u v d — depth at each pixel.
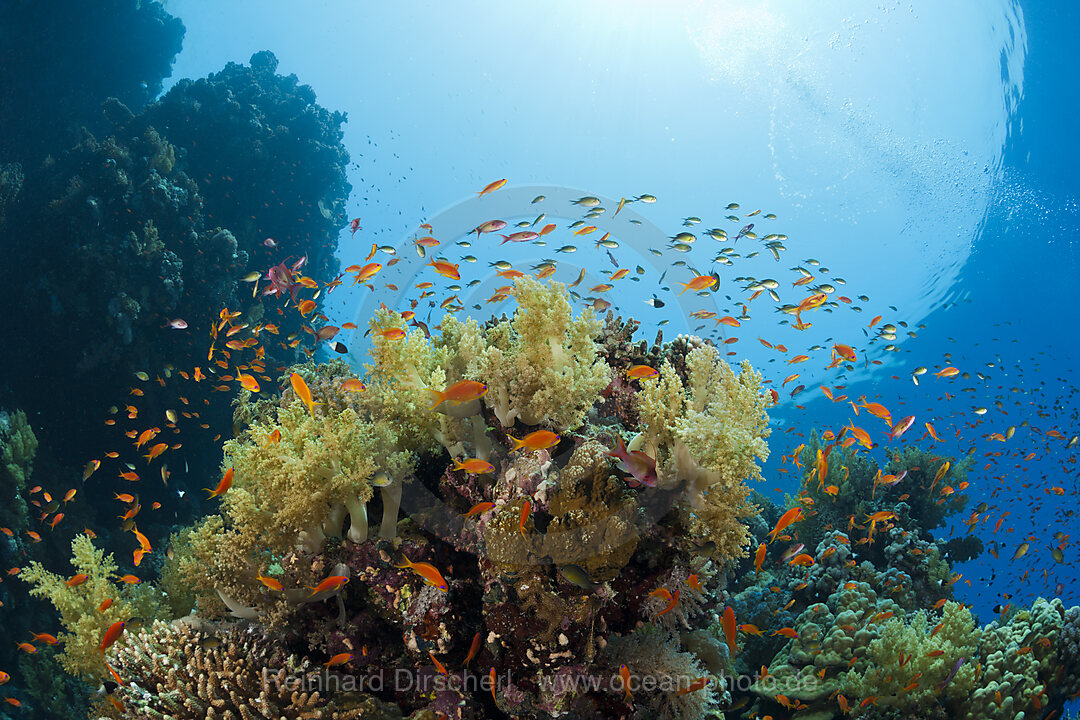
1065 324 29.17
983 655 6.23
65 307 13.75
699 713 3.64
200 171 18.20
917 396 29.00
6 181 15.41
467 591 3.55
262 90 20.25
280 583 3.53
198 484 15.23
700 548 3.46
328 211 20.39
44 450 13.48
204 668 3.53
